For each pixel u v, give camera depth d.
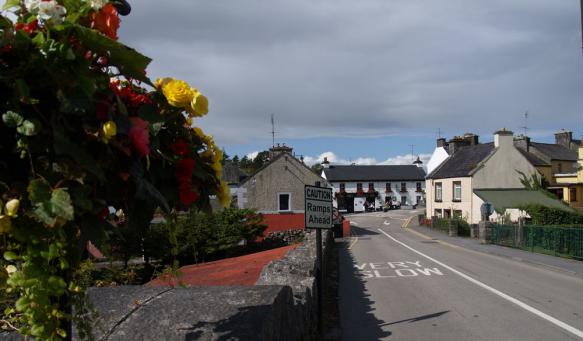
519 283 12.66
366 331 8.02
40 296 1.70
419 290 11.75
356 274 14.91
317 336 6.93
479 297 10.73
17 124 1.59
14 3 1.81
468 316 8.91
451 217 39.38
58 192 1.58
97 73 1.88
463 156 43.78
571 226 22.81
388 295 11.20
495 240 25.28
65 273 1.96
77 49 1.79
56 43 1.67
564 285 12.30
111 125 1.74
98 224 1.84
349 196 77.19
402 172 79.88
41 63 1.64
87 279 2.62
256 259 15.08
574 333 7.68
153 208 2.10
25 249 1.75
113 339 2.72
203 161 2.25
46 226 1.67
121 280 6.12
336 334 7.75
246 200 37.62
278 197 38.03
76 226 1.79
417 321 8.63
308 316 5.83
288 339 3.80
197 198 2.24
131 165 1.88
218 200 2.38
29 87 1.65
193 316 3.01
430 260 18.53
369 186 77.69
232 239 20.45
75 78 1.68
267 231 35.69
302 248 12.08
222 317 2.97
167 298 3.46
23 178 1.71
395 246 25.95
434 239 30.80
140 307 3.25
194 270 12.75
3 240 1.79
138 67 1.91
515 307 9.65
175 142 2.09
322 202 7.45
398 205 77.44
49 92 1.70
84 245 1.88
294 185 38.34
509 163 39.19
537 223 25.83
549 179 41.50
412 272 15.08
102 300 3.46
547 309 9.43
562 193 40.22
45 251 1.68
